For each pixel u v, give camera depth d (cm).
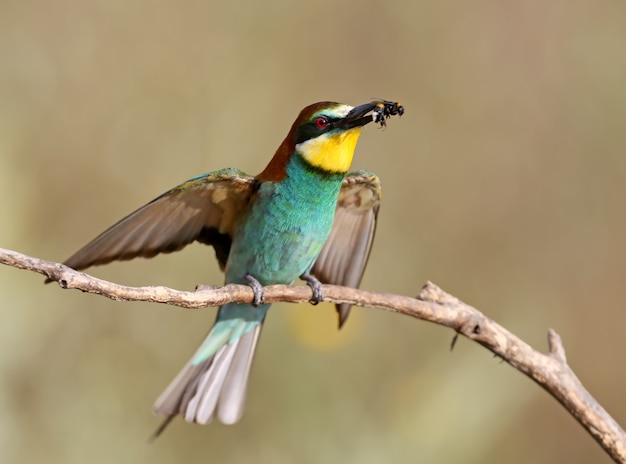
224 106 1359
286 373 1088
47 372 1080
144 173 1302
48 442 1055
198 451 1076
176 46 1383
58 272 595
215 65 1382
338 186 859
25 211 1127
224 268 888
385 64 1445
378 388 1113
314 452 1054
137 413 1094
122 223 766
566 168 1437
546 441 1282
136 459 1063
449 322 721
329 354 1104
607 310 1389
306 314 1111
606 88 1443
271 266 870
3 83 1319
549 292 1391
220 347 880
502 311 1356
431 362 1101
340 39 1440
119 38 1368
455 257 1396
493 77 1462
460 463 1034
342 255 921
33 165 1273
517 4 1467
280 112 1389
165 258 1166
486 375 1063
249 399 1088
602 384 1370
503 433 1084
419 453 1032
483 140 1444
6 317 1045
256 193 837
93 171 1294
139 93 1352
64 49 1346
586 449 1276
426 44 1455
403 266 1366
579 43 1461
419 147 1423
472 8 1465
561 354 704
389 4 1444
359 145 1412
